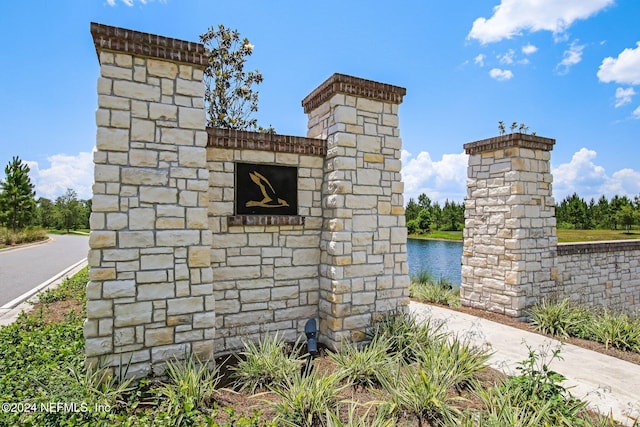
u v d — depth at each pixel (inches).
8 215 1395.2
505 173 320.2
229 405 159.8
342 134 228.5
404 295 248.8
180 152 182.2
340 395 169.9
